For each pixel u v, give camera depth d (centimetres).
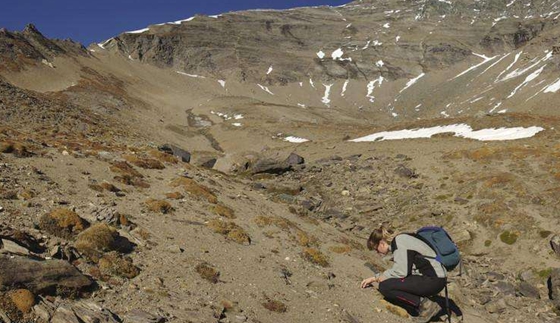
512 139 4878
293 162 4891
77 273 816
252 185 3556
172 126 13212
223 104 19525
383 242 966
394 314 1150
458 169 3694
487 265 2303
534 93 19600
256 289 1059
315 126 11906
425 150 4622
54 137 2675
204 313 864
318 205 3284
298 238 1659
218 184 2291
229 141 11262
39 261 780
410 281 908
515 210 2758
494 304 1595
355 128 11438
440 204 3125
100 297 816
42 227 1010
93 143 2561
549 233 2420
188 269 1049
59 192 1361
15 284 721
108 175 1744
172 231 1304
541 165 3350
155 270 994
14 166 1491
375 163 4294
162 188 1806
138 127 10275
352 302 1165
